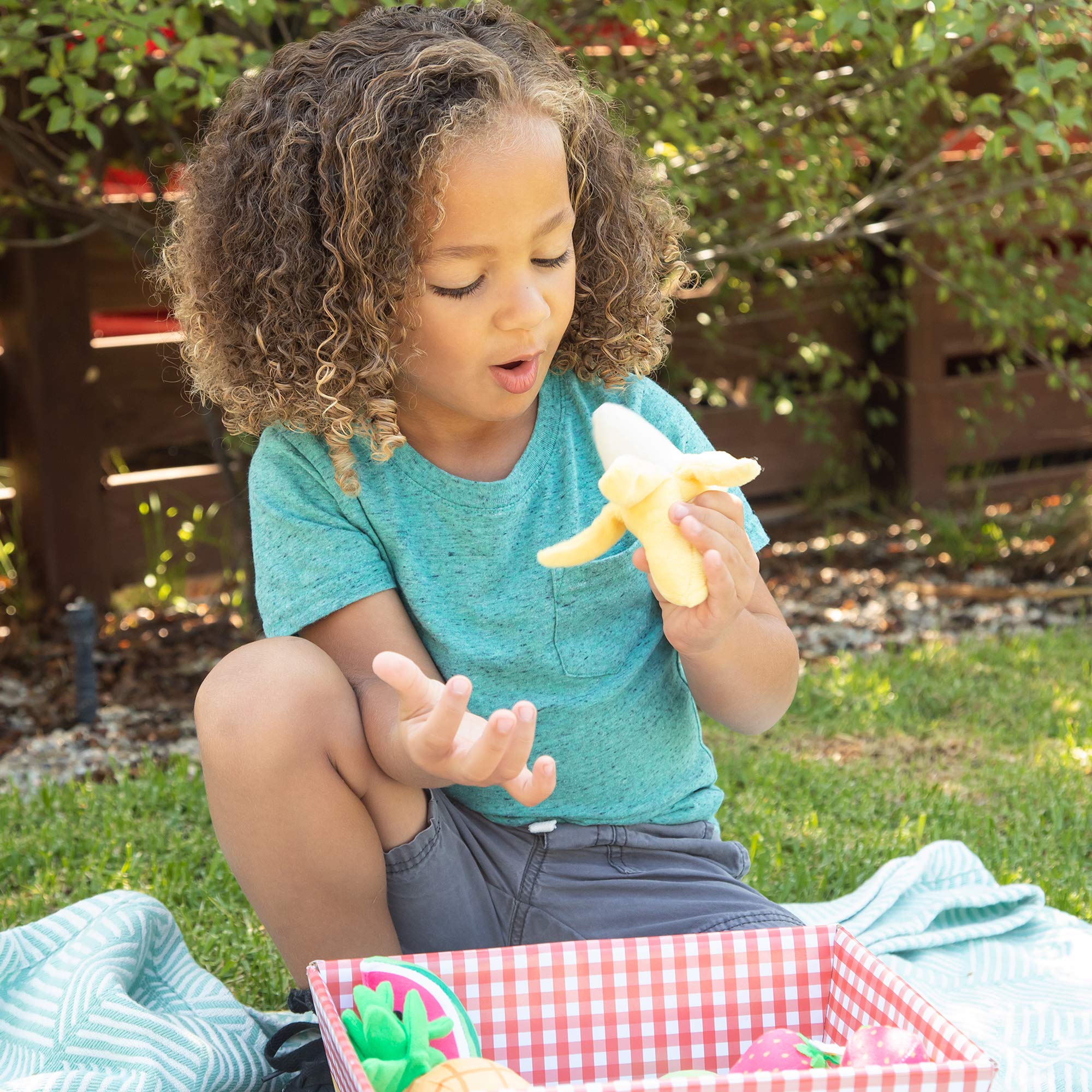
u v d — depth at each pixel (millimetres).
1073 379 4637
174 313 1534
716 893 1472
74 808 2592
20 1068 1370
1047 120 3846
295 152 1309
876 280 5250
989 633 4023
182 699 3561
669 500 1230
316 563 1387
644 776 1492
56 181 3729
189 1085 1322
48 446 4125
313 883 1303
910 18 3562
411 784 1260
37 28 3076
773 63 4195
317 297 1330
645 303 1522
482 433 1438
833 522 5293
